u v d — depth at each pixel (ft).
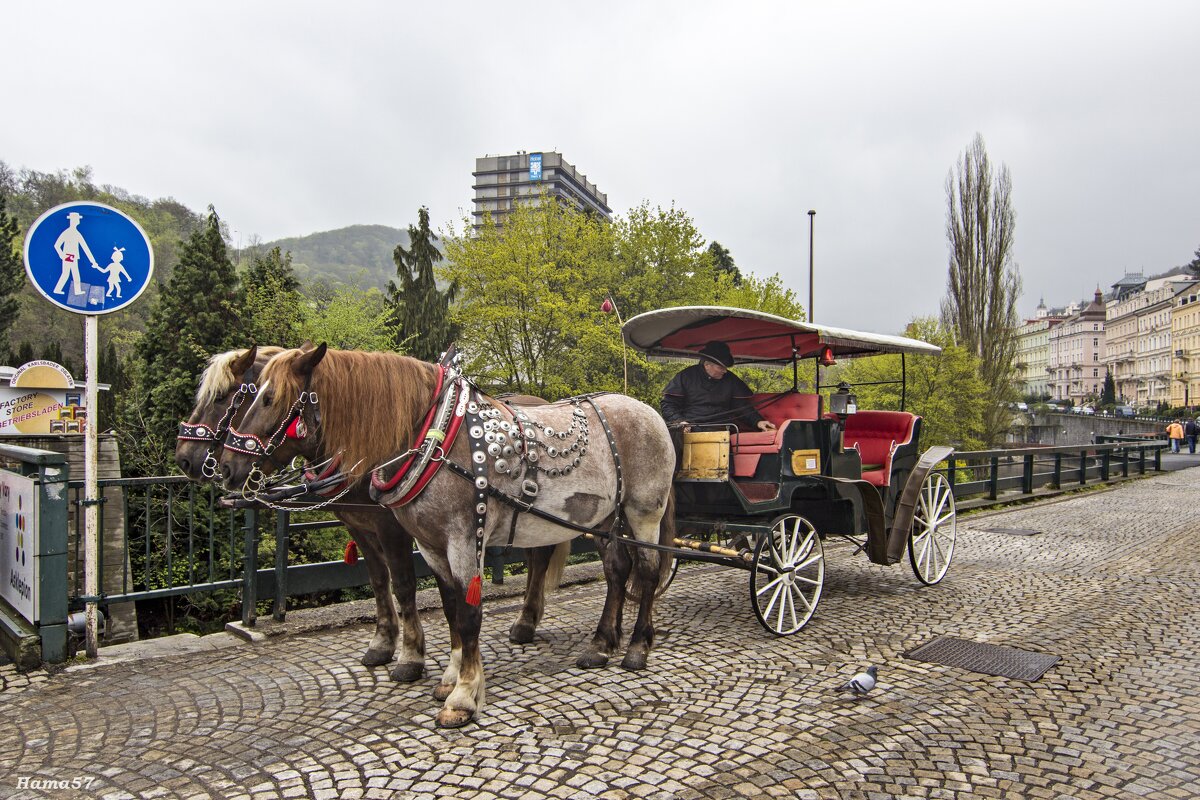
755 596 17.12
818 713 12.95
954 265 111.45
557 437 14.01
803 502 22.08
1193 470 72.95
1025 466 49.67
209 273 45.16
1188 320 254.88
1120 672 15.23
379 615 15.48
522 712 12.88
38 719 12.48
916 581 24.14
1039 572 25.53
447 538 12.56
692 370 21.47
